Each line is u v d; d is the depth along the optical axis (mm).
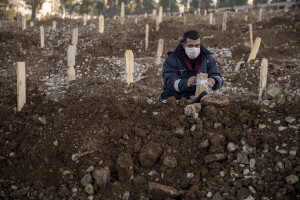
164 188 2514
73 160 2965
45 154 3100
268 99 3582
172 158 2803
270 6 29875
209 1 53688
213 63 3404
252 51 6641
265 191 2426
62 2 48875
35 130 3363
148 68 7086
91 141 3135
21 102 3840
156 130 3174
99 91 4316
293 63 6219
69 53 5039
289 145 2703
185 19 13500
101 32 12242
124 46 10398
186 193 2480
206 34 10820
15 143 3221
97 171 2697
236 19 13836
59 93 4469
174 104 3336
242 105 3332
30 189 2828
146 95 4195
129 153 2986
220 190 2518
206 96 3295
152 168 2842
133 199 2605
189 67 3285
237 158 2729
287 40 9523
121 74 6902
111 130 3242
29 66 8203
